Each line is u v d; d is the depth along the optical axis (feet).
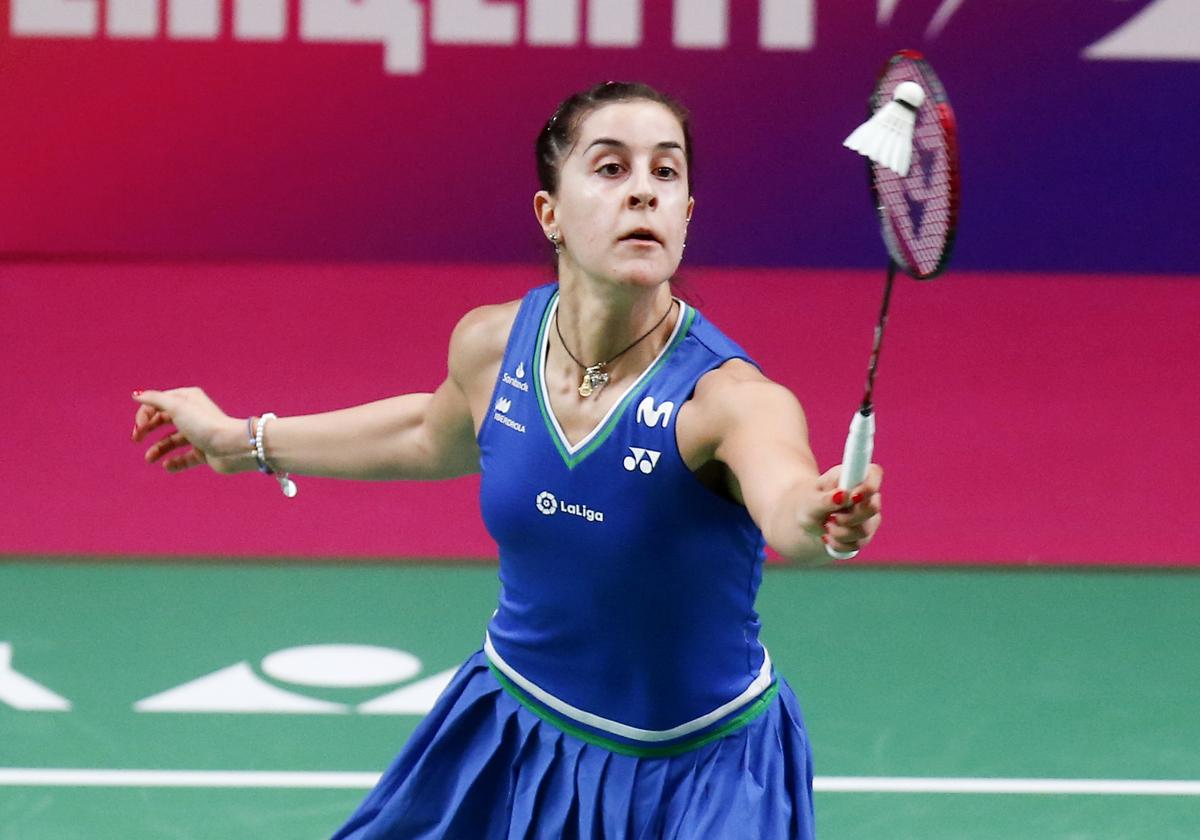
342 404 110.22
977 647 78.43
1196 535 92.32
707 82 131.13
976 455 101.81
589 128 38.01
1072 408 109.40
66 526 92.02
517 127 132.67
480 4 130.93
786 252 134.00
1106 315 125.59
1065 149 132.05
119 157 133.28
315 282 131.13
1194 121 131.23
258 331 122.01
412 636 79.20
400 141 133.08
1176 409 109.81
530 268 134.31
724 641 40.22
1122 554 89.86
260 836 61.36
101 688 73.46
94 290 128.77
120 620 80.74
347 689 73.51
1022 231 133.28
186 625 80.23
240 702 72.18
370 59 132.05
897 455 101.45
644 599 39.27
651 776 40.96
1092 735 70.03
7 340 119.03
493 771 43.04
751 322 123.24
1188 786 65.77
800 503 32.53
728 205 133.28
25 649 77.46
